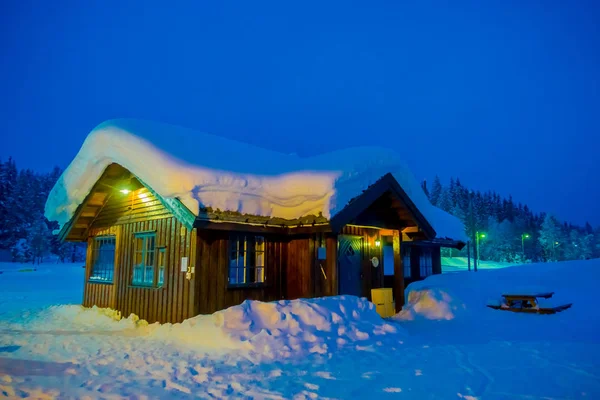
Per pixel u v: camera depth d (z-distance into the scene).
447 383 5.02
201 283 8.55
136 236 10.57
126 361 6.25
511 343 7.21
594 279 13.30
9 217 58.69
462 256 68.62
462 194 87.31
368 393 4.68
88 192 10.72
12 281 25.48
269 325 7.28
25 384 5.09
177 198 8.02
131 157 8.77
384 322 8.38
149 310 9.64
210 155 9.68
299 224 8.86
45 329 9.21
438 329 8.86
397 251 11.54
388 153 10.01
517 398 4.49
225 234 9.05
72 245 60.69
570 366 5.71
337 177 8.72
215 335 6.98
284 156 12.35
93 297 11.94
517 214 103.44
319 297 8.84
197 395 4.70
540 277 14.07
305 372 5.53
